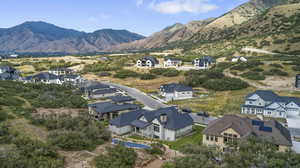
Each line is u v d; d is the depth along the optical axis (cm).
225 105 5762
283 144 2833
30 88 6419
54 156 2278
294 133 3875
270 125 3169
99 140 2934
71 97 5859
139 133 3988
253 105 5316
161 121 3809
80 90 7294
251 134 2902
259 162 2042
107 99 6638
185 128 3950
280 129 3122
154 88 8375
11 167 1880
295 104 4944
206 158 2288
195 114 5156
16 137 2531
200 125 4459
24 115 3566
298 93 6372
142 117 4091
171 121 3803
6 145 2309
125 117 4109
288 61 8994
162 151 2880
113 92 7225
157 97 7038
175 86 7206
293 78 7581
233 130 3075
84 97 6681
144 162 2494
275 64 8712
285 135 3023
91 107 4850
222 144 3180
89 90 7019
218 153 2420
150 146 3062
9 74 8669
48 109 4591
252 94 5450
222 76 8512
